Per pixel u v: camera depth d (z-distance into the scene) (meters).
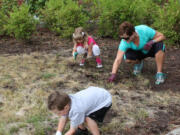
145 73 5.62
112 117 3.87
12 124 3.62
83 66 5.92
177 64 6.25
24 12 7.62
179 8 7.75
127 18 8.15
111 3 8.20
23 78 5.10
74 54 5.86
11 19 7.59
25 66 5.76
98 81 5.10
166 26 7.80
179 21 7.71
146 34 4.81
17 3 9.30
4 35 8.41
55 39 8.19
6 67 5.66
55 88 4.75
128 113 3.98
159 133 3.54
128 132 3.55
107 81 5.12
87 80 5.16
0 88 4.65
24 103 4.16
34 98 4.33
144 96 4.55
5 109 3.95
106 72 5.62
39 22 8.59
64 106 2.81
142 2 8.48
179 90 4.81
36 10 9.34
